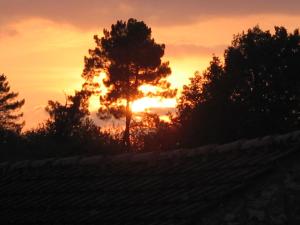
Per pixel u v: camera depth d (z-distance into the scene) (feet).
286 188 58.44
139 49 342.44
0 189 73.77
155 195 62.39
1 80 388.98
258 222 57.67
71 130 255.70
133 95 340.18
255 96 275.59
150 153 71.56
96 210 63.21
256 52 281.33
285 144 61.26
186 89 288.92
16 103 387.55
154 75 343.05
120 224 59.21
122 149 252.21
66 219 63.00
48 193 69.87
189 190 60.95
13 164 79.10
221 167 63.10
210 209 56.75
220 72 289.12
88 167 74.18
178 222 56.18
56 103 286.87
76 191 68.54
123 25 347.97
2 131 243.19
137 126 328.29
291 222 58.13
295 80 277.44
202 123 273.33
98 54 346.54
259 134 264.11
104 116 341.21
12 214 66.90
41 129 250.98
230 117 270.26
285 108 272.51
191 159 68.28
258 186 58.13
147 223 57.77
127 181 67.67
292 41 283.38
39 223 63.72
